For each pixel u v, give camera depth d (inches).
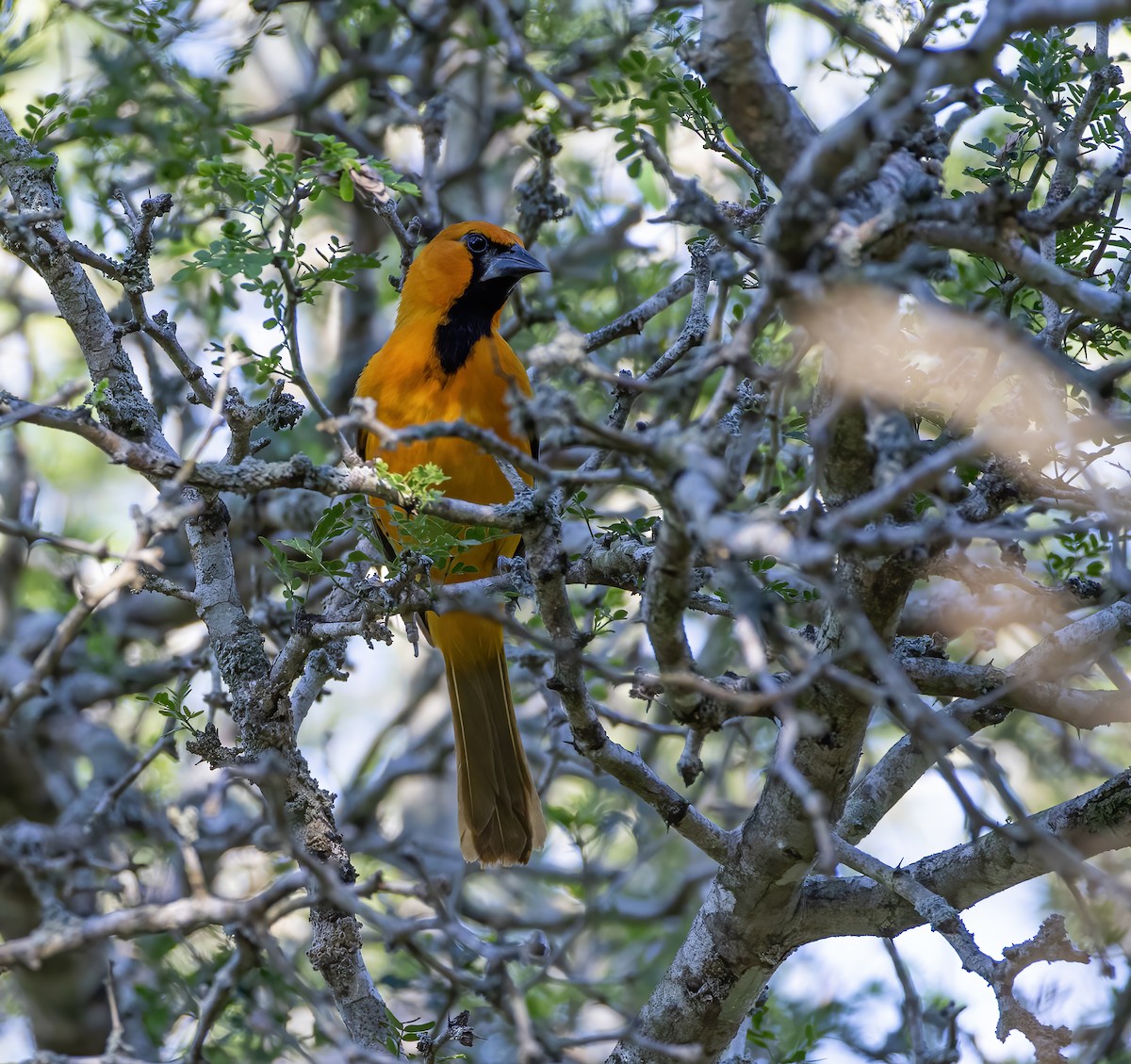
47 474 681.0
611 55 452.8
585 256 607.8
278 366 324.2
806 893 346.6
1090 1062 259.9
